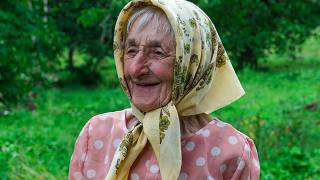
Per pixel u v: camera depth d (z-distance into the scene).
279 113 12.35
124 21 2.20
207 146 2.18
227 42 16.97
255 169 2.24
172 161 2.10
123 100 16.34
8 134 10.55
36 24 10.85
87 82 20.64
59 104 16.19
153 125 2.12
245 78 18.39
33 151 8.63
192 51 2.11
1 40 9.99
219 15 15.02
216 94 2.24
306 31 20.23
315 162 8.20
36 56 11.04
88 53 20.33
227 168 2.17
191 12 2.13
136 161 2.23
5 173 6.49
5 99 10.90
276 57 24.02
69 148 9.13
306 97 14.65
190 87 2.15
